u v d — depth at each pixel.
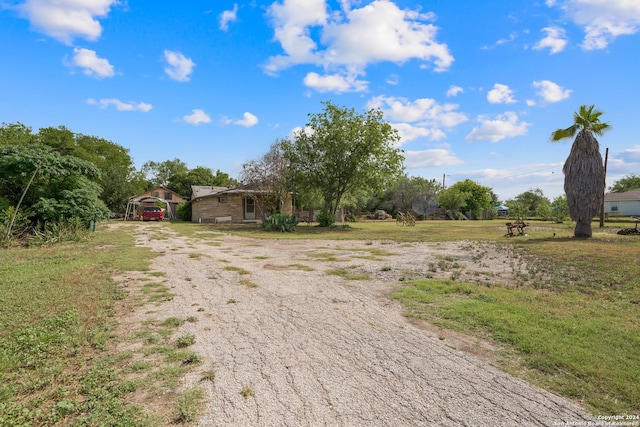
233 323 4.36
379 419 2.41
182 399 2.66
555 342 3.67
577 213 14.22
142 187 47.03
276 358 3.38
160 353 3.50
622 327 4.08
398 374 3.06
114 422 2.39
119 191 38.38
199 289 6.05
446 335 3.99
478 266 8.12
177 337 3.91
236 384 2.89
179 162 69.12
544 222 31.62
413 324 4.36
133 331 4.08
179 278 6.92
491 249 11.12
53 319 4.36
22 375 3.07
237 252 10.95
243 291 5.93
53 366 3.22
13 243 11.34
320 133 23.17
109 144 41.72
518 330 4.02
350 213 42.38
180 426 2.34
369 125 22.14
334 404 2.60
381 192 24.75
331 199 24.69
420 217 43.75
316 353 3.50
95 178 15.70
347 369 3.16
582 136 14.10
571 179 14.28
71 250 10.63
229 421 2.39
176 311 4.82
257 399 2.66
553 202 36.88
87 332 4.00
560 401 2.65
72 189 13.85
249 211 31.73
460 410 2.53
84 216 13.50
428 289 5.98
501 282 6.49
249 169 24.53
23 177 12.57
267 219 20.53
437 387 2.85
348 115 22.95
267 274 7.36
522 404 2.61
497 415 2.47
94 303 5.11
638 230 15.70
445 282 6.45
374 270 7.73
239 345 3.69
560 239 13.75
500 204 63.56
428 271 7.59
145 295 5.63
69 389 2.85
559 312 4.65
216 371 3.12
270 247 12.35
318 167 23.67
